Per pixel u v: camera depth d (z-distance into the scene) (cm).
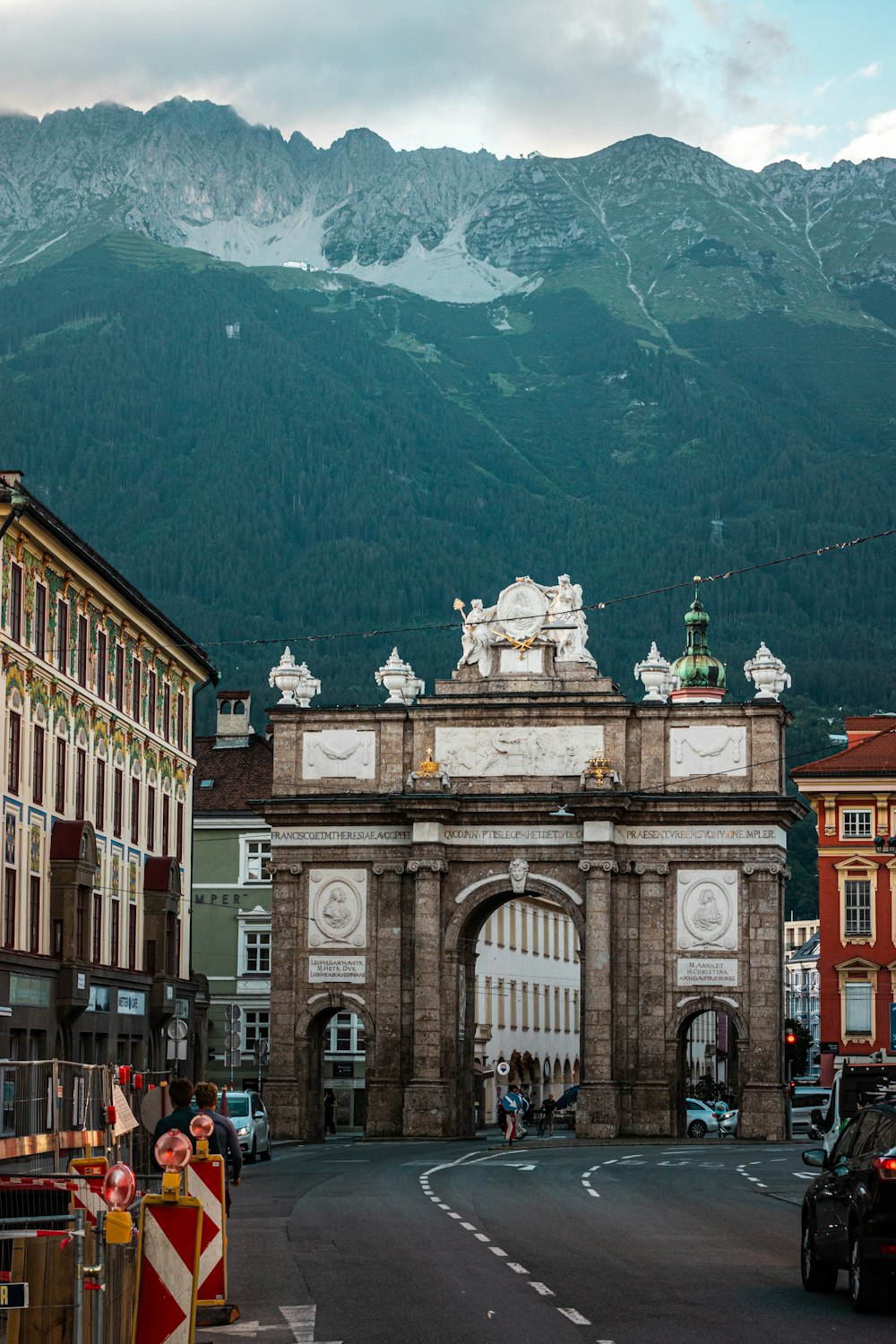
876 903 10675
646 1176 5359
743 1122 8281
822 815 10850
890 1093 2753
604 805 8400
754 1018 8388
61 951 6719
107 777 7525
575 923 8550
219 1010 11506
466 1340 2169
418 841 8588
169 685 8694
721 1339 2186
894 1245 2408
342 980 8744
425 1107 8469
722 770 8531
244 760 11950
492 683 8750
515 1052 13700
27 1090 2569
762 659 8569
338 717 8875
